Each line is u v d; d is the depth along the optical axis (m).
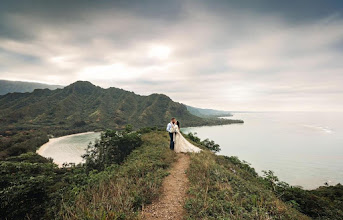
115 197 5.49
